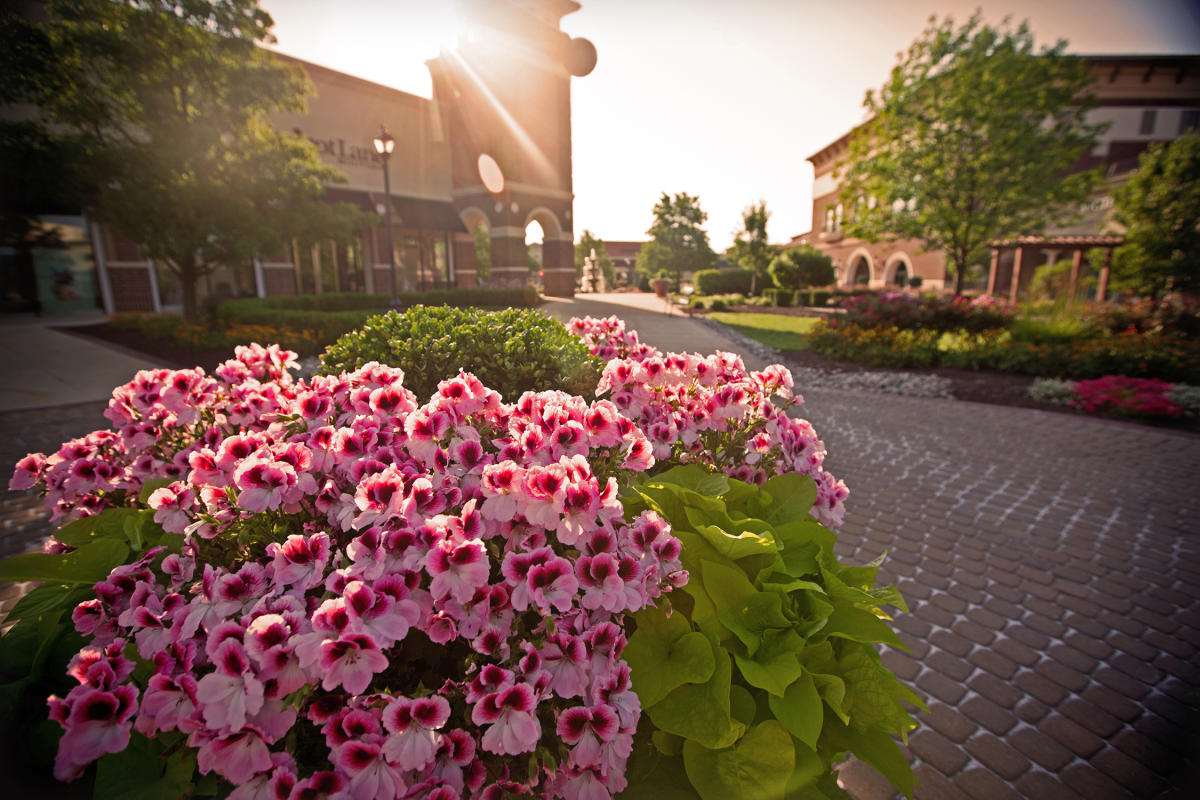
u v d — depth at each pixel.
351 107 23.08
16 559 1.50
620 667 1.24
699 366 2.45
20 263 17.12
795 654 1.41
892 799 2.34
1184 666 3.12
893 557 4.29
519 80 25.36
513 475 1.30
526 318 3.66
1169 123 21.12
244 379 2.95
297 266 21.75
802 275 31.41
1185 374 9.89
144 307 19.02
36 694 1.34
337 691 1.14
